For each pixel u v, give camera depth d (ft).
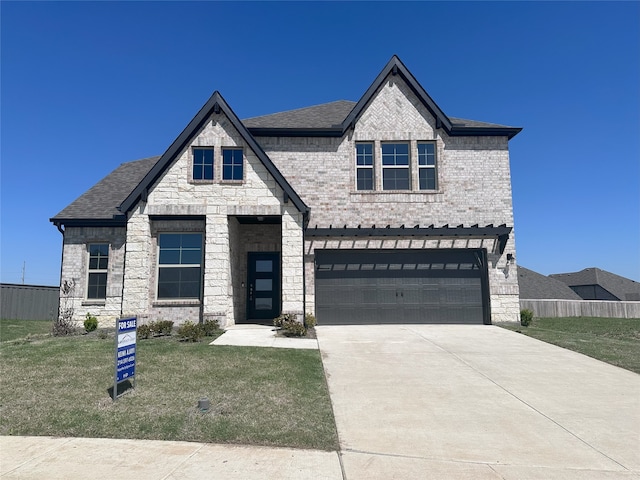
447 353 38.47
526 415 24.07
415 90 59.93
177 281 51.49
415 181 58.49
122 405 23.76
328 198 57.82
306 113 65.46
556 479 16.97
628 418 23.71
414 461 18.37
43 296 87.10
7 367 30.99
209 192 51.01
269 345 39.88
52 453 18.33
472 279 56.65
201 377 28.96
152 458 17.94
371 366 33.78
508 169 59.00
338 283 55.77
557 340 44.80
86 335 47.50
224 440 19.95
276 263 58.85
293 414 23.17
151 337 44.27
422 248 56.24
